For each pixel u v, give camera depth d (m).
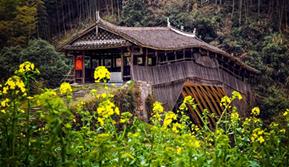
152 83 23.44
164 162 4.43
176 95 24.81
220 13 48.81
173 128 6.05
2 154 4.09
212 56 28.72
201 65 27.17
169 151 4.48
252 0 49.75
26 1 46.59
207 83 27.50
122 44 22.70
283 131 5.23
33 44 31.97
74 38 24.36
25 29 39.78
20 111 4.50
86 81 25.50
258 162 4.92
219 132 5.54
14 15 39.22
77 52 25.39
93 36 24.11
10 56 30.94
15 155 4.12
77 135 4.22
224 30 46.53
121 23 52.06
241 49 43.06
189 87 25.89
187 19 47.59
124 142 4.86
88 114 5.69
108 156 4.27
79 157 4.16
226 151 4.43
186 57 26.55
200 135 6.71
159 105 6.65
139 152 4.77
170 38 26.70
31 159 4.00
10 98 4.84
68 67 32.12
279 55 40.28
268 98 34.56
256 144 5.07
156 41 24.33
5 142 4.15
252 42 44.12
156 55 24.12
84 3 60.62
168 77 24.64
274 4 47.62
